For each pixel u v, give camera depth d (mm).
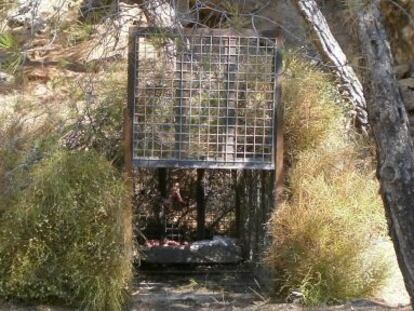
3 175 5871
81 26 4941
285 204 5895
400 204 4105
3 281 5738
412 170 4113
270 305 5840
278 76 5848
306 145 6473
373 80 4172
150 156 5816
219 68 5820
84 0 5414
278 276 5965
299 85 6625
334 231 5918
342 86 7391
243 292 6180
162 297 5988
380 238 6367
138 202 6992
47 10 5926
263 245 6168
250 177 6590
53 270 5727
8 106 6691
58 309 5711
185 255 6625
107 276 5715
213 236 7121
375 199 6133
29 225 5699
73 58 6426
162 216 7059
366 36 4195
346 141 6859
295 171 6117
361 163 6719
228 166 5855
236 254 6734
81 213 5707
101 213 5727
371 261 6066
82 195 5711
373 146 6930
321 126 6527
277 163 5863
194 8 5230
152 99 5789
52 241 5742
